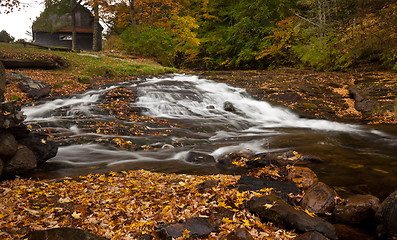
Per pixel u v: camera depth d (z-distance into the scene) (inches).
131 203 157.6
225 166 248.5
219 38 1195.9
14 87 482.3
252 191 177.0
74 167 237.3
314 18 891.4
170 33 1097.4
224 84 684.1
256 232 128.3
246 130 416.5
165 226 127.4
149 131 356.5
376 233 135.1
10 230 123.4
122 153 277.0
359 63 815.7
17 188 176.7
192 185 187.9
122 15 1165.7
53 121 345.7
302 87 639.8
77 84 572.7
